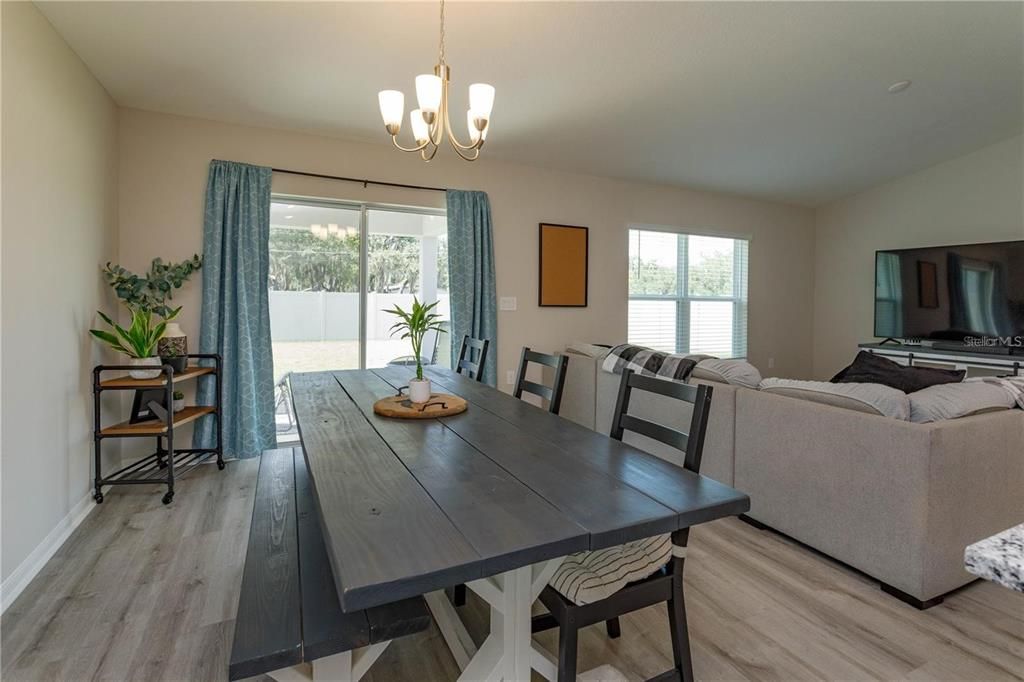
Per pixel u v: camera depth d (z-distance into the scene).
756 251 6.13
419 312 2.08
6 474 1.96
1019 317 4.59
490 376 4.43
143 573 2.12
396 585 0.84
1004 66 3.43
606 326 5.18
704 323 5.87
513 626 1.30
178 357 3.15
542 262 4.78
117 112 3.30
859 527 2.07
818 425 2.21
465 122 3.81
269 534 1.57
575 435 1.69
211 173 3.47
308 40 2.74
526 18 2.67
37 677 1.52
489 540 0.97
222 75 3.02
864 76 3.47
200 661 1.60
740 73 3.34
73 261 2.63
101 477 2.88
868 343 5.72
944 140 4.67
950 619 1.84
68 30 2.50
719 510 1.17
